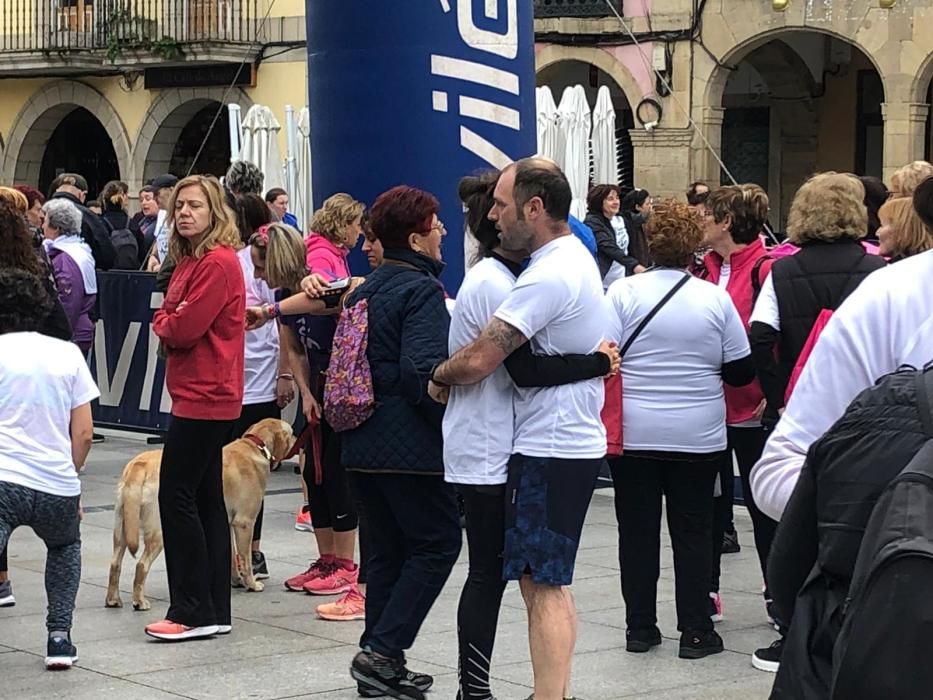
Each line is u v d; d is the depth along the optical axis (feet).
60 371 17.47
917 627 7.70
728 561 25.85
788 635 8.82
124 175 87.61
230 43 81.46
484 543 15.69
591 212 36.50
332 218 22.71
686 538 19.51
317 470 22.38
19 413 17.28
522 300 15.02
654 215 19.38
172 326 18.95
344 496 22.56
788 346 18.62
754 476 10.00
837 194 18.44
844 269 18.33
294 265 22.27
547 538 15.16
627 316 19.02
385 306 17.10
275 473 34.91
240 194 25.85
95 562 25.27
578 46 77.56
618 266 36.35
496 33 25.36
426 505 17.17
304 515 28.14
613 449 19.11
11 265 17.94
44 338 17.61
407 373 16.62
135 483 21.70
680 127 75.77
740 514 30.30
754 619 21.75
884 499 8.17
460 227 25.16
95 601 22.44
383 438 16.94
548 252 15.34
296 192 45.93
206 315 19.01
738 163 84.07
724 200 21.17
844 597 8.56
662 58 75.51
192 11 82.74
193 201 19.07
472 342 15.30
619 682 18.42
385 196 17.57
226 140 87.45
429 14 24.81
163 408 37.27
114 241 43.62
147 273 37.32
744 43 73.72
